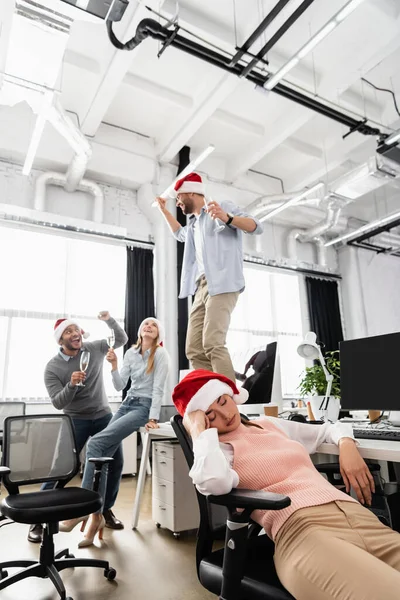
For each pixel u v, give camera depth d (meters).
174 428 1.27
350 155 5.91
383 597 0.80
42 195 5.19
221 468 0.99
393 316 8.16
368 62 4.19
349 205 7.42
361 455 1.28
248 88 4.86
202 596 1.68
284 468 1.18
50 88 3.28
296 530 1.01
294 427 1.45
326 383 2.62
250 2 3.70
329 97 4.64
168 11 3.63
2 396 4.80
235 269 2.22
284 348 7.17
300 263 7.38
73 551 2.20
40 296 5.26
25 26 2.74
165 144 5.54
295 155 6.16
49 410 4.96
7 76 3.21
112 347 2.83
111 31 3.07
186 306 5.59
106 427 2.60
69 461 2.13
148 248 5.95
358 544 0.98
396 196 7.15
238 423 1.35
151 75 4.65
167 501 2.49
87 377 2.73
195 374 1.37
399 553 0.97
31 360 5.03
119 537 2.44
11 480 1.92
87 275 5.62
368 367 1.86
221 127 5.50
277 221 7.27
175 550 2.21
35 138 3.79
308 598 0.90
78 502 1.74
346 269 7.96
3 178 5.16
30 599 1.68
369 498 1.22
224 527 1.19
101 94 4.56
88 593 1.72
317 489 1.11
